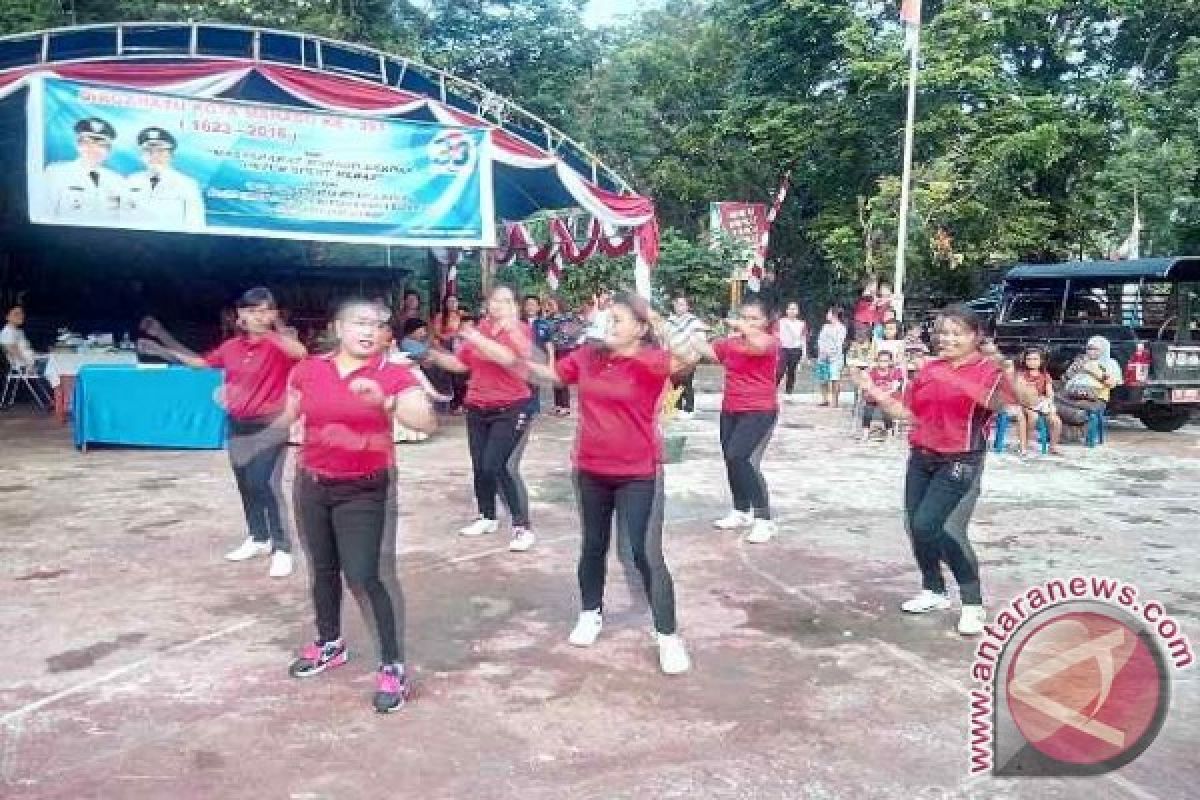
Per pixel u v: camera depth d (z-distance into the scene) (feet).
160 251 65.98
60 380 42.34
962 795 11.71
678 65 99.30
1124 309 48.65
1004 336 50.80
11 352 48.37
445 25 76.84
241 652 15.99
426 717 13.67
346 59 41.52
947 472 16.94
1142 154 65.00
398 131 37.32
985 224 70.64
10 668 15.28
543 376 16.10
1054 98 72.13
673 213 99.14
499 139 39.01
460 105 42.65
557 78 79.20
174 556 21.62
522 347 21.62
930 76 68.08
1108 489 31.35
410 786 11.80
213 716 13.65
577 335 47.65
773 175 91.50
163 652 15.97
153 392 35.45
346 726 13.37
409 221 37.73
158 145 33.88
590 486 15.75
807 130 78.07
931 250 70.33
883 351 41.50
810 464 35.22
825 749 12.87
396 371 13.75
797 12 78.33
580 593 17.80
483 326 22.09
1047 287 50.31
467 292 75.25
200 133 34.47
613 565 21.15
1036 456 38.50
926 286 79.15
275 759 12.43
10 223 59.72
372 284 62.54
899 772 12.26
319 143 36.22
